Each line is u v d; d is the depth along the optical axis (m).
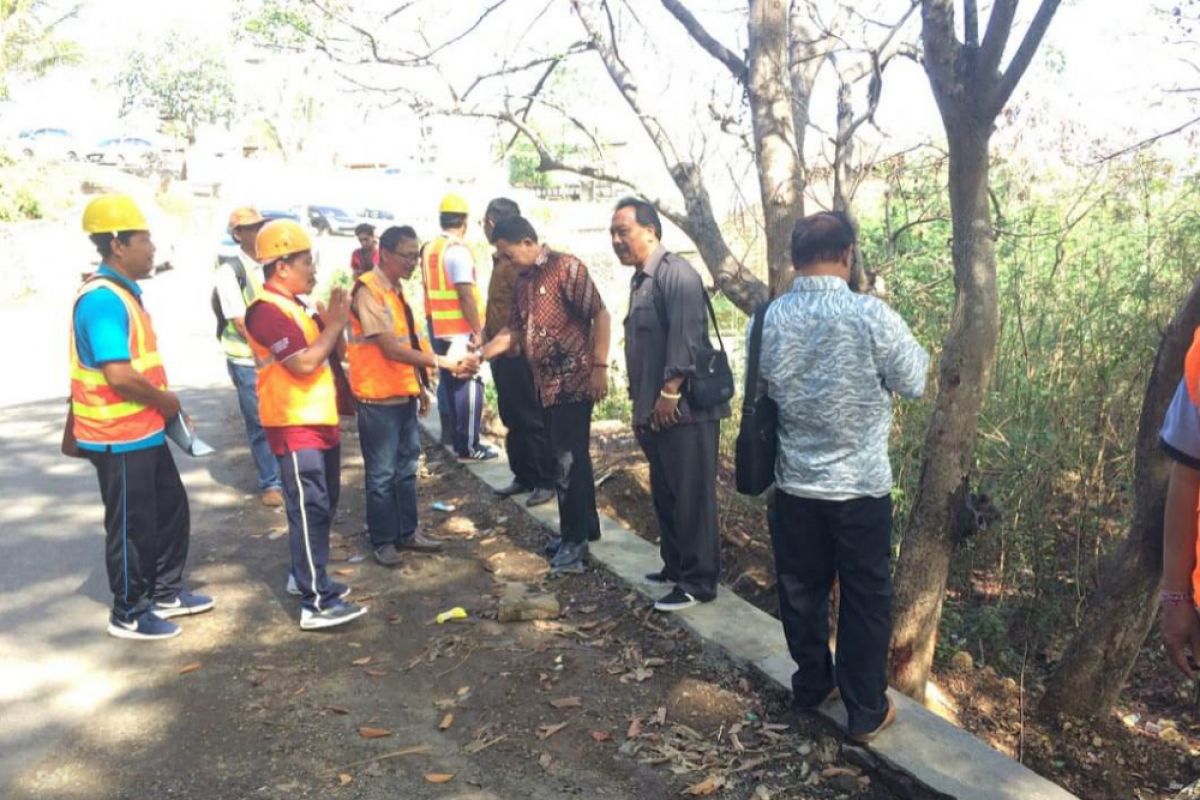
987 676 5.11
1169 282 6.25
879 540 3.51
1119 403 6.08
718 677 4.25
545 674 4.34
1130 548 4.44
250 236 6.52
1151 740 4.81
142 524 4.63
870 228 6.99
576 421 5.34
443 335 7.29
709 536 4.71
